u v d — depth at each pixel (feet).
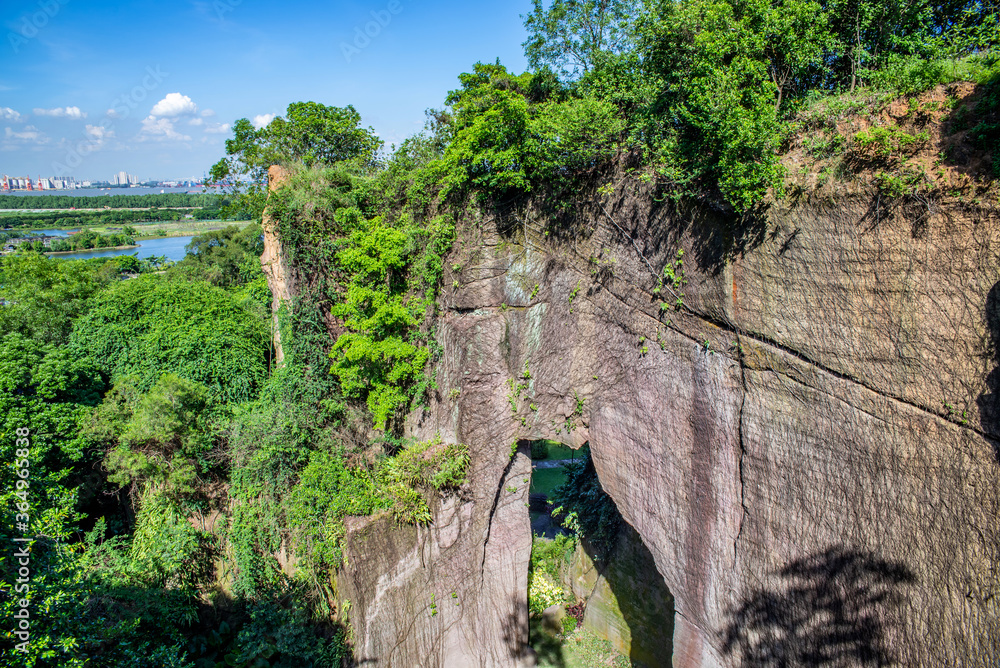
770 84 33.40
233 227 151.23
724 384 38.24
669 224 39.47
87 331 66.03
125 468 52.85
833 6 34.58
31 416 53.16
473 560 53.26
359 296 51.44
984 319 26.32
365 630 47.60
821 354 32.63
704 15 33.37
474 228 48.44
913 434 29.35
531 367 49.57
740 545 39.14
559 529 80.43
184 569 51.57
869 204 29.68
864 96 32.09
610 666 58.34
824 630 34.53
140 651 39.81
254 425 51.93
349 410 53.21
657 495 44.73
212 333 63.77
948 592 28.53
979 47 31.24
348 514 48.34
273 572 50.67
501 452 51.34
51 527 36.14
